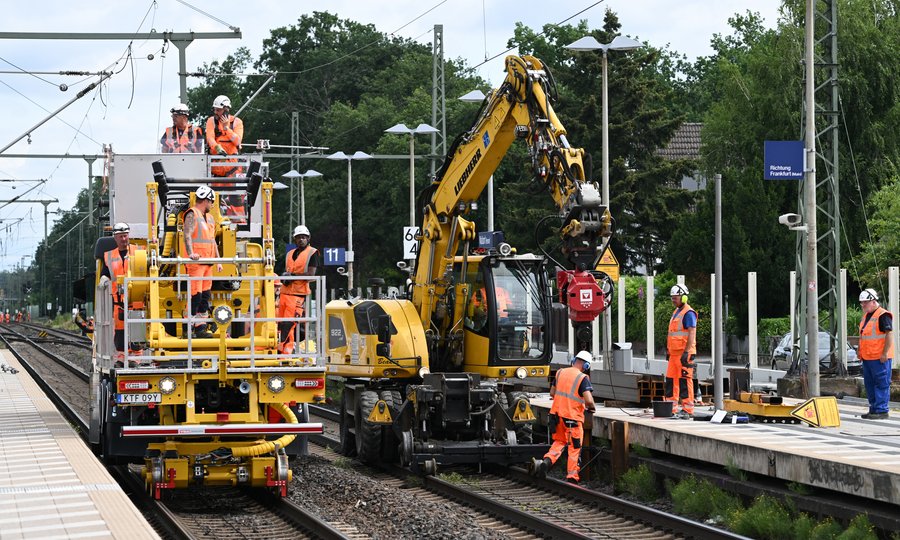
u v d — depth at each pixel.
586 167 30.41
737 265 81.56
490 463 34.97
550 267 36.81
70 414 48.19
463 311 36.62
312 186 140.12
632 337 91.12
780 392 51.44
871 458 25.33
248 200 29.89
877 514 23.48
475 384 34.88
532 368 36.06
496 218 116.06
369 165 138.88
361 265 138.38
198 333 28.20
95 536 19.02
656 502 30.31
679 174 105.56
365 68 170.25
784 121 90.25
